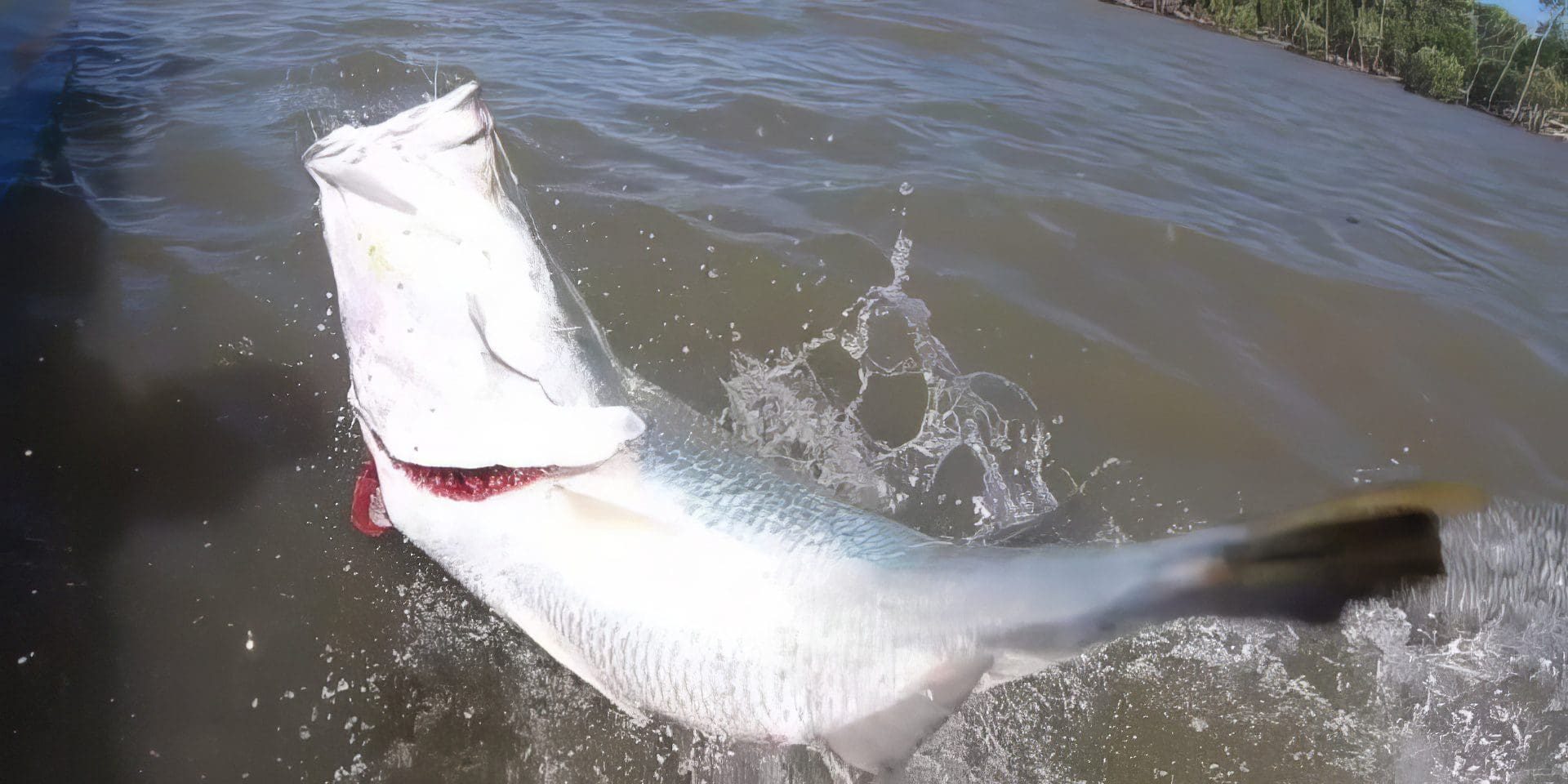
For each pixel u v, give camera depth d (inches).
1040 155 74.1
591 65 83.3
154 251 50.6
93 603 33.3
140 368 42.8
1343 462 44.6
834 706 28.0
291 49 81.0
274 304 47.4
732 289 51.6
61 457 38.2
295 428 41.1
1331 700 34.9
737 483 29.4
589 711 32.6
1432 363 52.1
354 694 31.9
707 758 31.7
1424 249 67.9
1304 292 56.7
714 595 28.0
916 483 42.3
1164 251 59.6
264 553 36.0
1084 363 48.7
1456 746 33.5
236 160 60.1
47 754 28.9
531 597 29.7
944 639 27.2
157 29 86.7
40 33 83.6
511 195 33.1
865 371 47.6
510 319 28.1
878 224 59.0
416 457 28.1
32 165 58.9
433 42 85.8
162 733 30.0
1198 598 23.5
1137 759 32.8
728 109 75.6
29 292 46.7
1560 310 60.9
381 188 26.7
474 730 31.6
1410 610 35.7
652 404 31.7
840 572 28.0
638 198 58.3
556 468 28.5
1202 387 47.8
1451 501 19.9
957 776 32.1
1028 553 26.9
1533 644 33.8
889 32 105.4
